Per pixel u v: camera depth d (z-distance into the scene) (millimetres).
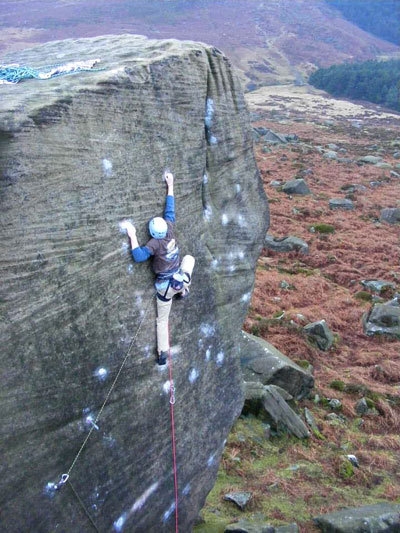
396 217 26859
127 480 5535
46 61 6258
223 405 6891
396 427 11766
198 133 6258
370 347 15508
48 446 4680
